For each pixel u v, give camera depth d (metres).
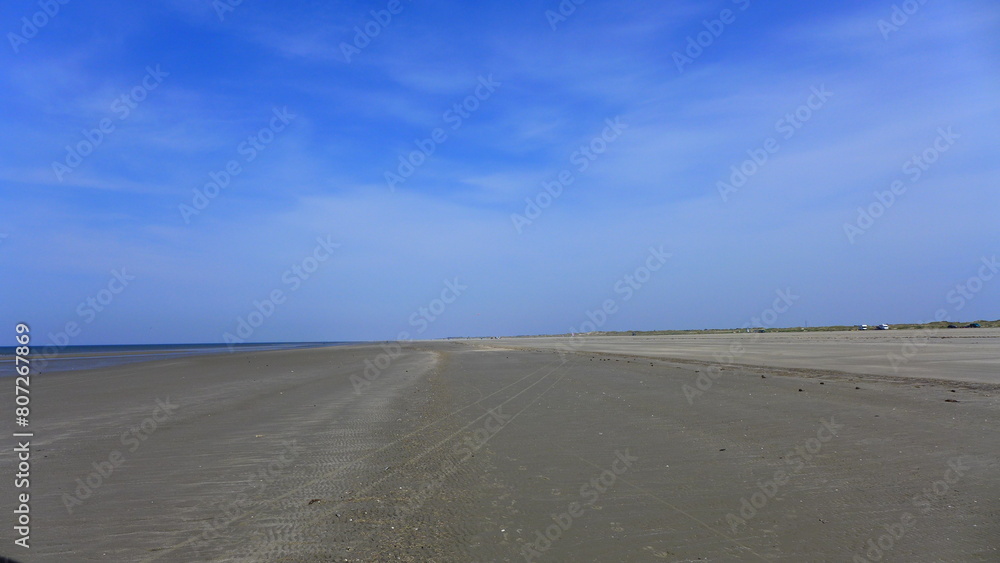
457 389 23.20
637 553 6.22
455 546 6.53
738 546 6.32
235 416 16.89
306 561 6.17
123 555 6.45
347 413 17.20
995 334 61.28
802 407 15.23
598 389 21.17
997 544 6.12
